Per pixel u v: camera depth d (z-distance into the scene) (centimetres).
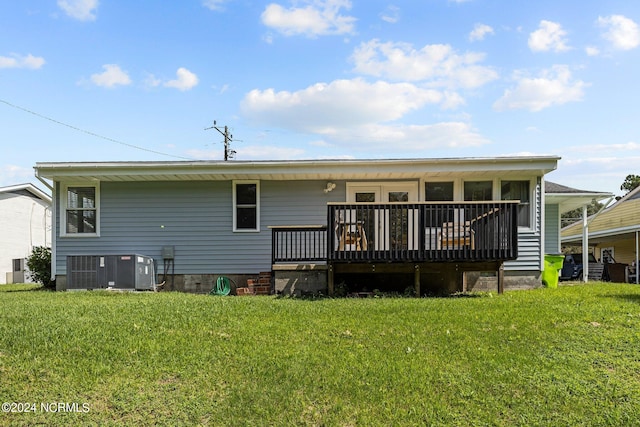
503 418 380
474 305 760
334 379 432
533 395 411
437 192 1172
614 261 2125
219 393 411
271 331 575
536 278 1135
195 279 1170
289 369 452
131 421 371
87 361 465
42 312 684
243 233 1175
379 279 1063
